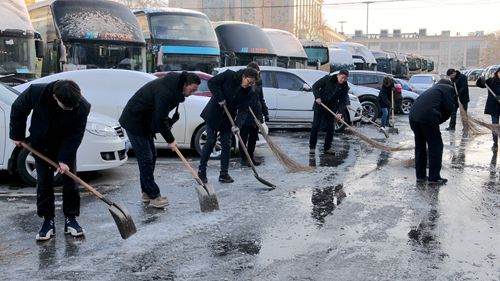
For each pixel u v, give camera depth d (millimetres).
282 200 6707
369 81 19266
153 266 4543
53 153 5152
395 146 11656
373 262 4672
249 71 7309
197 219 5863
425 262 4688
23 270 4430
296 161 9641
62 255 4773
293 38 23812
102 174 8258
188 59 17141
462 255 4871
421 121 7648
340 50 30062
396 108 20594
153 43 16797
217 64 17625
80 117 4977
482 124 12484
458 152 10961
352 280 4293
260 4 75875
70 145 5020
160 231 5441
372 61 32188
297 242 5164
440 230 5578
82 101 4980
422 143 7906
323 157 10141
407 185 7648
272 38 23000
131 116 6227
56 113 4887
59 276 4320
